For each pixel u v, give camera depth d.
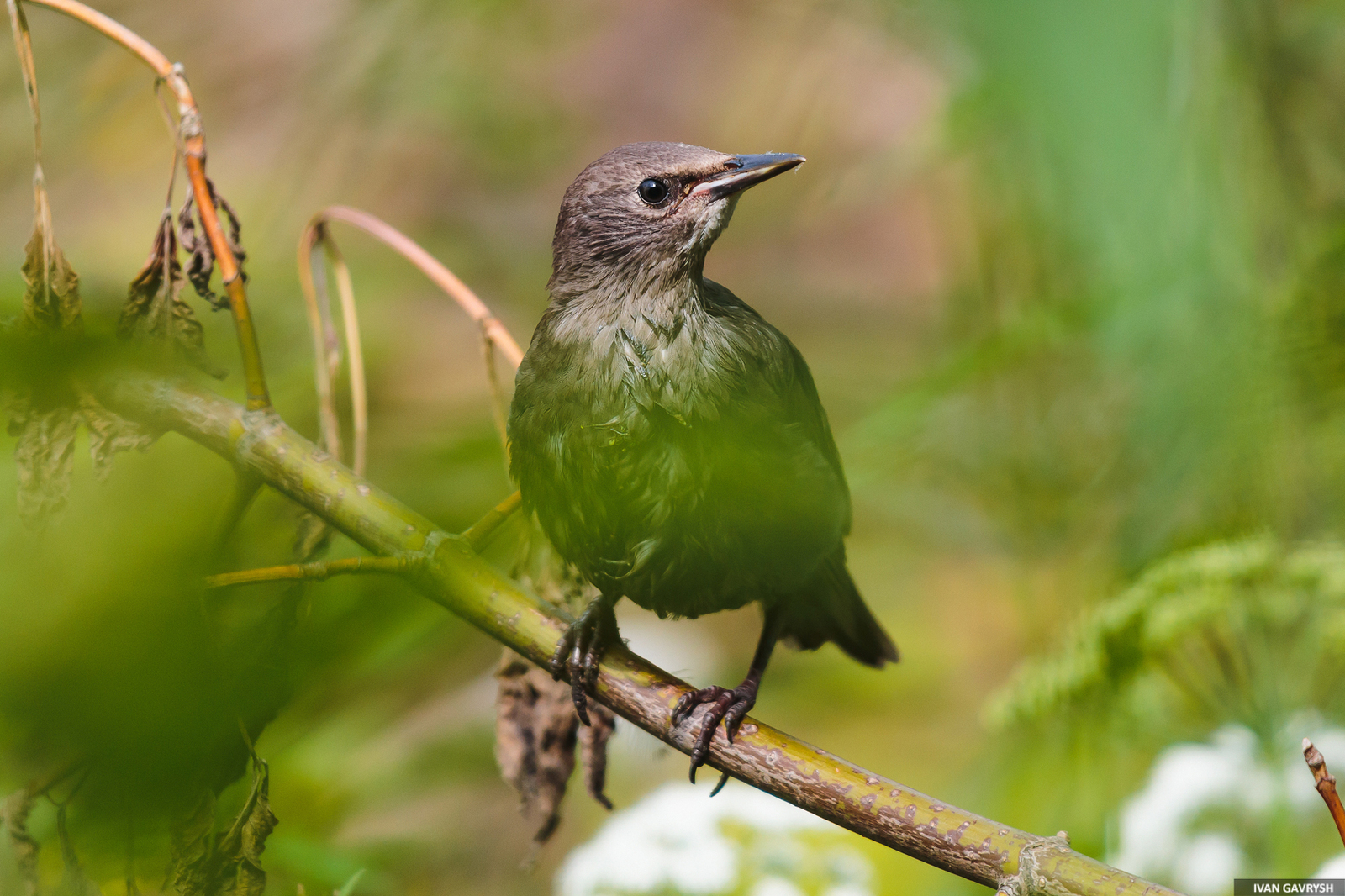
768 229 14.06
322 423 6.39
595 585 6.13
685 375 5.94
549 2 13.35
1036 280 7.64
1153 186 5.77
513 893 9.05
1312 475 7.08
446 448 9.43
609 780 11.11
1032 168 6.23
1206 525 7.24
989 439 8.81
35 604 2.59
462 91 12.74
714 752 4.92
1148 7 3.94
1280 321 6.90
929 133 9.30
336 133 12.05
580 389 5.96
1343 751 6.83
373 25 11.99
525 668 6.25
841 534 6.82
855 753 11.27
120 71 13.25
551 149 14.24
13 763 3.62
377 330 12.19
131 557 2.65
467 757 8.96
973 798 9.10
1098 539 8.30
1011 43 3.82
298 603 4.24
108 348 3.06
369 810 8.59
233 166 13.43
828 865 6.88
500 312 13.75
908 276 13.98
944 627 12.34
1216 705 7.09
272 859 7.01
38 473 4.67
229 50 13.58
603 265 6.22
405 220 14.12
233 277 5.05
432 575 4.90
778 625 6.62
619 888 6.80
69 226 12.99
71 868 4.16
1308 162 7.39
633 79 14.80
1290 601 6.90
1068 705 7.29
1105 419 7.94
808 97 12.35
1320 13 7.66
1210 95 6.30
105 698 2.56
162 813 2.67
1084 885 3.94
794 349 6.55
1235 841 6.82
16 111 12.82
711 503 5.89
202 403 5.05
